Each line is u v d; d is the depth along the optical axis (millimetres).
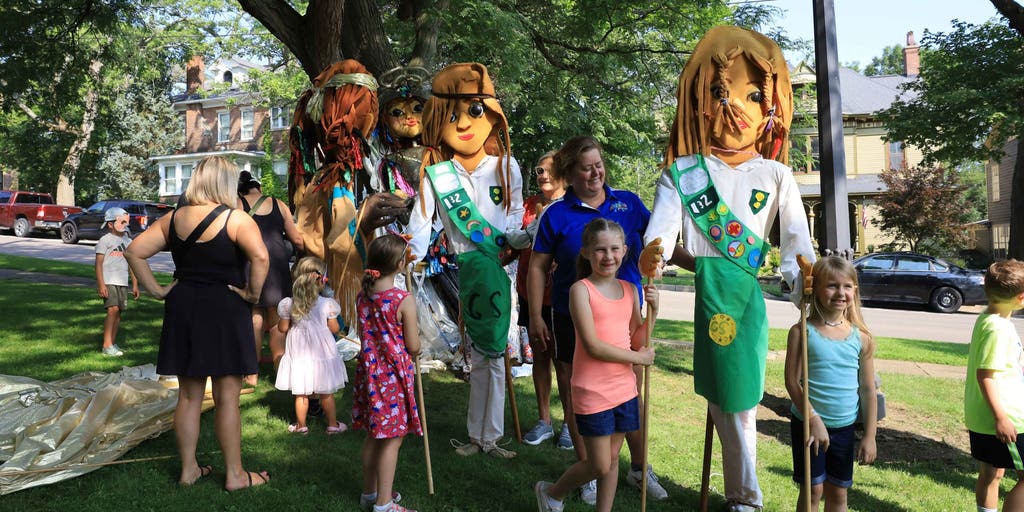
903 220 26844
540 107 14320
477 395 4750
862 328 3420
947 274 18359
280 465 4340
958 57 19625
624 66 13406
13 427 4438
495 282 4797
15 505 3566
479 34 9742
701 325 3834
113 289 7016
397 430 3627
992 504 3701
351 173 5754
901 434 5613
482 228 4895
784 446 5184
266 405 5605
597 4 10898
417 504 3850
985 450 3584
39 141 30172
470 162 5078
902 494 4316
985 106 18203
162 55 26641
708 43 4000
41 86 11781
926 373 8109
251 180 5832
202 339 3746
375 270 3752
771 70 3980
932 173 27031
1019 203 19625
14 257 17406
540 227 4164
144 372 5898
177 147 38312
